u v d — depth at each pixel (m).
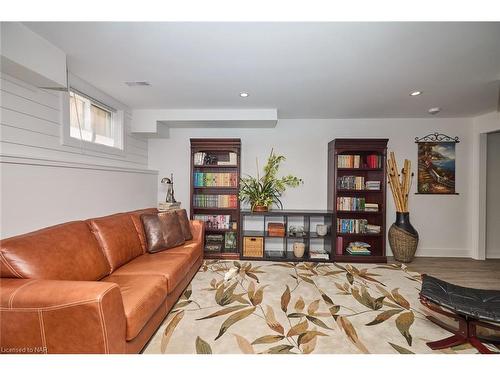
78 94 2.54
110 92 2.84
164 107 3.41
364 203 3.61
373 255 3.54
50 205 1.96
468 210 3.86
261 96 2.95
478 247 3.74
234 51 1.93
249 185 3.73
